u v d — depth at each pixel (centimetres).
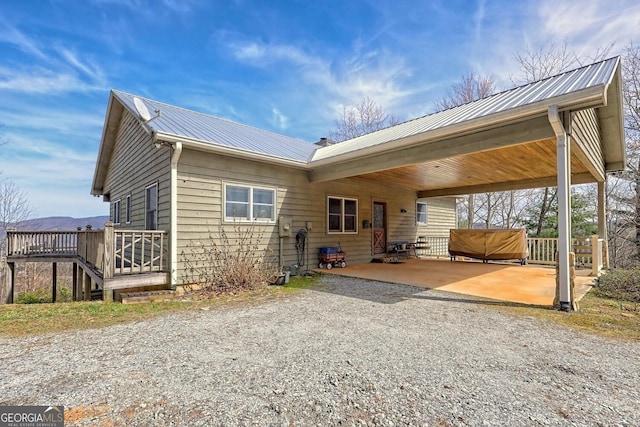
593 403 224
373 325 405
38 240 965
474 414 211
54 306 516
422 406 221
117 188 1085
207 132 755
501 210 1967
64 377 265
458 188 1195
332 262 939
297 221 876
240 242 740
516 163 767
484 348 325
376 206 1153
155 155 734
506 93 699
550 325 399
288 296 587
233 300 565
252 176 772
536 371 273
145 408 220
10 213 2008
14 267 934
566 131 462
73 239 1020
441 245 1455
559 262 474
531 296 557
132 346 336
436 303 519
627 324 400
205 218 684
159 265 630
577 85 466
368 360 297
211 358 304
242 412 215
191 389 245
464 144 556
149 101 936
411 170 861
